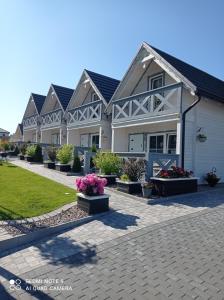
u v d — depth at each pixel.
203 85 11.48
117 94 14.53
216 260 4.09
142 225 5.65
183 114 10.45
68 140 19.47
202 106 11.28
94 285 3.48
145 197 7.96
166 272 3.75
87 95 19.42
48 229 5.30
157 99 12.32
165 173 8.49
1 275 3.81
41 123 24.64
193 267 3.88
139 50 12.75
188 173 9.08
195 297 3.17
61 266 4.01
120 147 14.53
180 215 6.36
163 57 11.80
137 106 12.60
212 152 11.69
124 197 8.28
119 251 4.45
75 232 5.36
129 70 13.61
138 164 8.91
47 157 16.42
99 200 6.46
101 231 5.36
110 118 16.03
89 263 4.07
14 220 5.71
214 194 8.97
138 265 3.97
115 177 10.37
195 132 10.89
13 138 35.41
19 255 4.43
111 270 3.85
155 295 3.22
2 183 9.73
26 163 17.23
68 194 8.17
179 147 10.29
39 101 26.98
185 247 4.57
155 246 4.62
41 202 7.17
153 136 13.56
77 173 12.80
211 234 5.15
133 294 3.25
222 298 3.15
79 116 18.33
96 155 11.97
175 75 10.74
